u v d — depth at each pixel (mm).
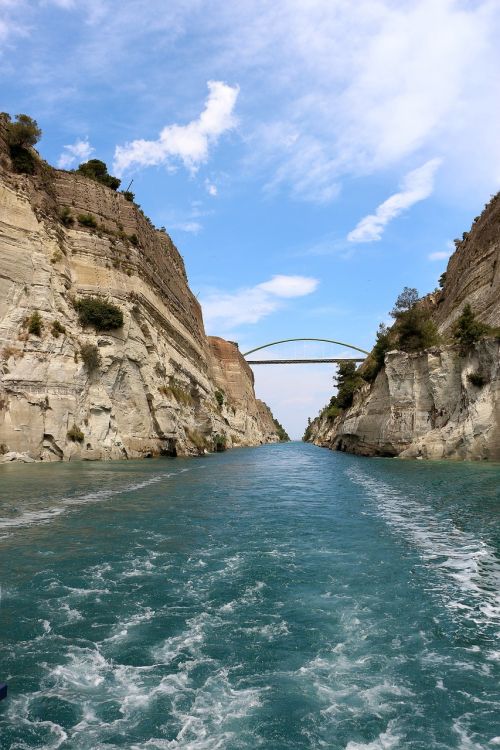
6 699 5754
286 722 5379
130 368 44344
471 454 36594
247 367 149000
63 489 20859
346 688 6031
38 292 37500
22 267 36969
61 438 35125
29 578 9742
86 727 5277
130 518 15445
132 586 9453
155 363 49000
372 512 17391
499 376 34719
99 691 5945
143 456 43781
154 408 46594
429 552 11883
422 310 48844
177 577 10039
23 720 5375
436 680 6203
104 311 41938
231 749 4945
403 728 5270
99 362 40750
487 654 6871
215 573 10336
